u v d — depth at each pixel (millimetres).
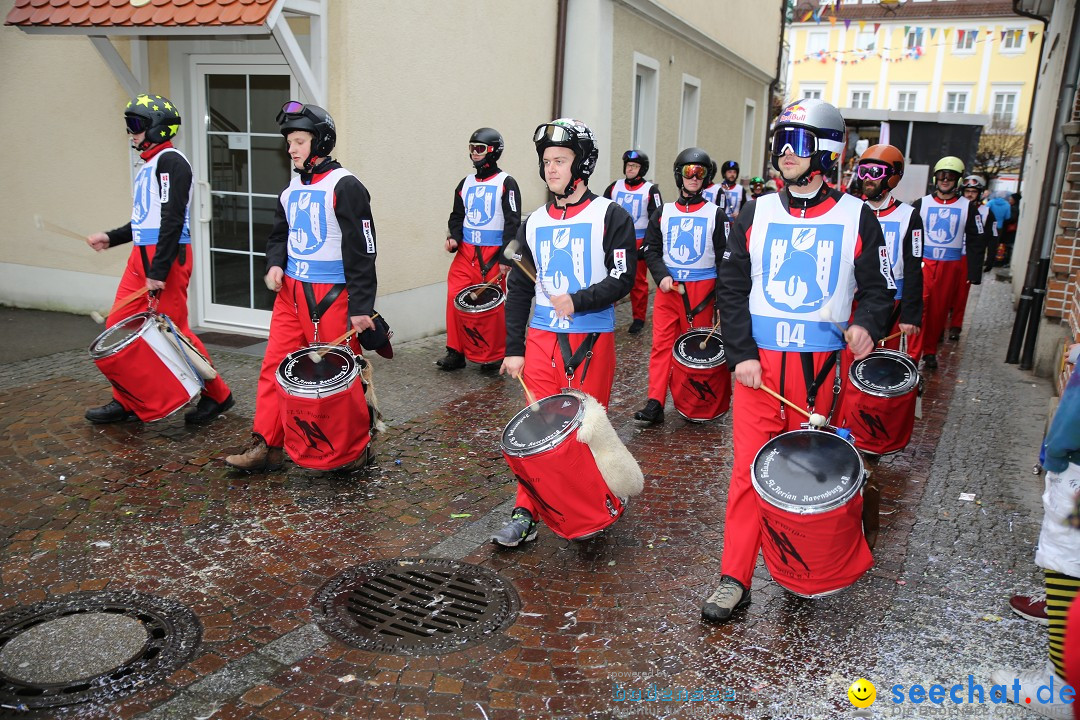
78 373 6793
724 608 3555
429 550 4188
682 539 4383
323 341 4863
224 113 7852
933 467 5527
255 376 6828
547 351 4125
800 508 3121
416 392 6828
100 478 4863
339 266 4809
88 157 8406
